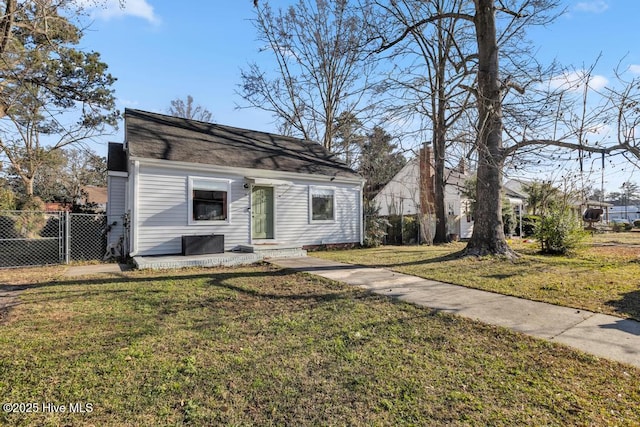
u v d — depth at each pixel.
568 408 2.41
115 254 10.04
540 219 11.03
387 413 2.37
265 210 12.03
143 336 3.76
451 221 19.80
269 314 4.61
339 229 13.84
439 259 9.41
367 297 5.47
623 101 6.21
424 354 3.33
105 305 5.01
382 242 16.25
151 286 6.27
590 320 4.27
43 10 9.14
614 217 46.69
